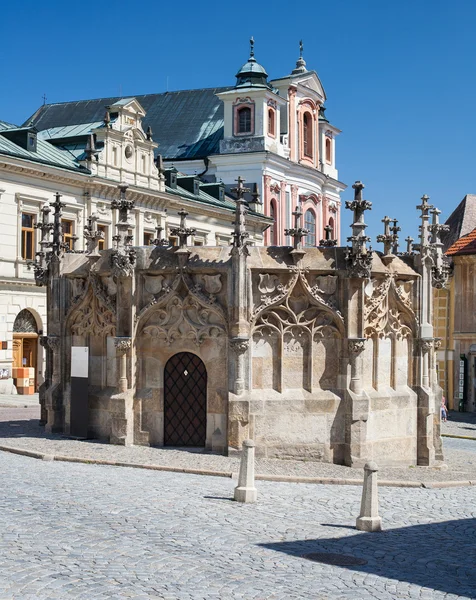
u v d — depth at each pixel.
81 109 99.69
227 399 24.77
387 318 26.52
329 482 21.95
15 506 16.91
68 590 11.80
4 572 12.48
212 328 25.11
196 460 23.55
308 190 96.38
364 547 15.21
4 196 56.34
